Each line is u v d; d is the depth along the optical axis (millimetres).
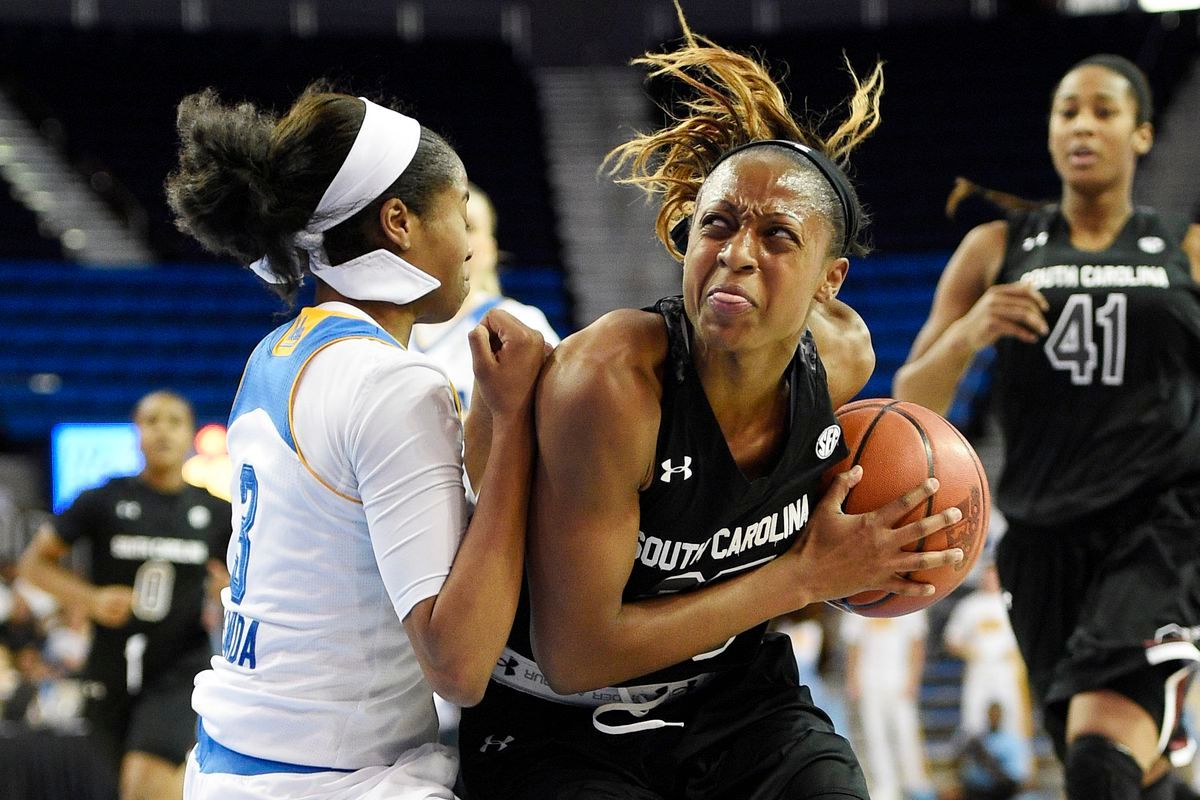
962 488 2729
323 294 2738
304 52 23016
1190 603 3850
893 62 22094
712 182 2439
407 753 2600
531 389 2502
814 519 2672
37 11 23141
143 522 6504
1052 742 4141
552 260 19453
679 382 2469
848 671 8969
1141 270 4078
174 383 16656
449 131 21844
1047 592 4125
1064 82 4219
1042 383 4133
